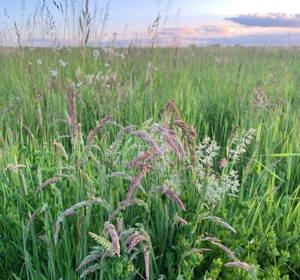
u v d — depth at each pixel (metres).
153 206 2.20
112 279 1.81
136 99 4.89
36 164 2.56
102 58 7.75
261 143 3.84
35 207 2.38
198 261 1.88
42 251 2.22
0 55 6.90
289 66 7.91
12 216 2.23
